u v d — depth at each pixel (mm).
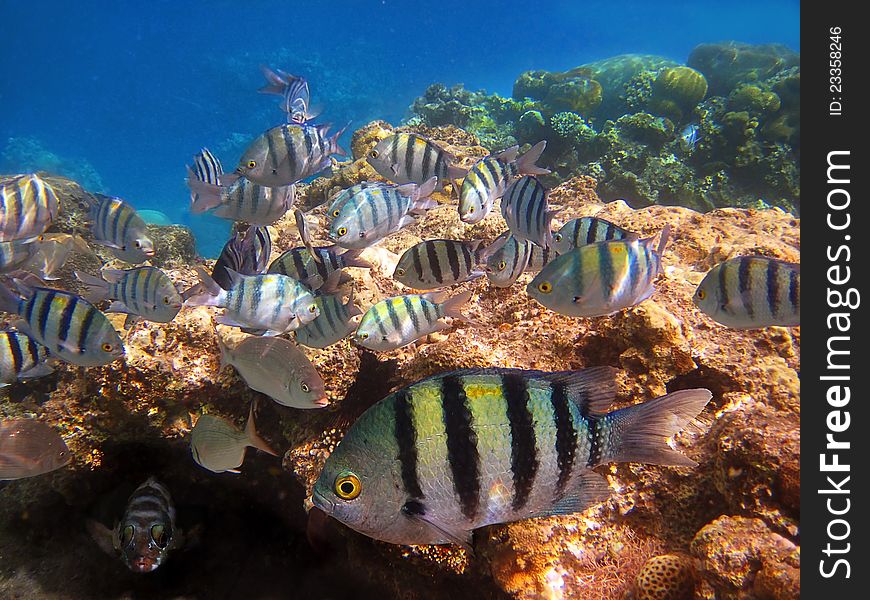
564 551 447
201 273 506
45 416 663
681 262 694
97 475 692
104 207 773
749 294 449
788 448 404
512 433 293
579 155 2059
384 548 504
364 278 698
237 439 511
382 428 289
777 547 365
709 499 454
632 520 466
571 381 305
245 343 477
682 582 402
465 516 295
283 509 724
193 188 601
